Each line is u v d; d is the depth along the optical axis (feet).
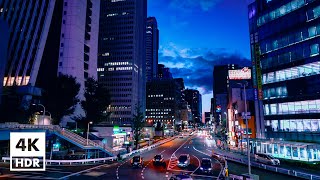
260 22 193.77
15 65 298.15
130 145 235.20
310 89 153.48
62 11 332.39
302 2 162.30
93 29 379.35
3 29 220.84
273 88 178.91
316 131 148.05
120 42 584.40
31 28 310.45
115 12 599.57
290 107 165.07
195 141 353.10
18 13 321.73
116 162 152.35
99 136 233.35
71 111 210.18
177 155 187.52
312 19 155.22
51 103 197.47
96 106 207.51
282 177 103.71
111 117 556.92
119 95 563.89
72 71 317.22
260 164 123.85
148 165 138.72
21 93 259.60
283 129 168.14
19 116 199.72
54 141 181.37
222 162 149.59
